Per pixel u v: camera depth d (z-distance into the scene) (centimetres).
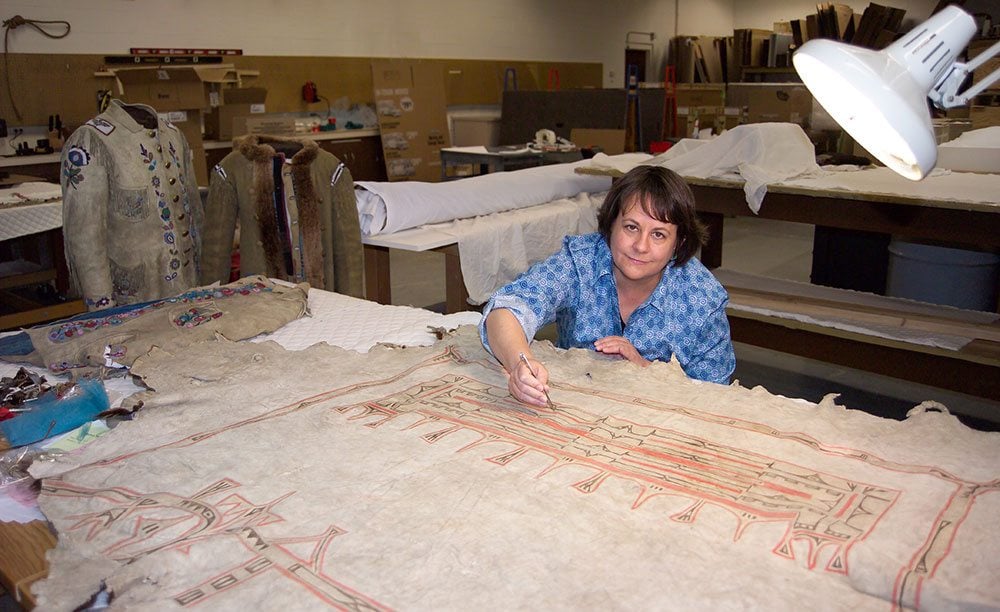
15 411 142
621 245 166
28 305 396
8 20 598
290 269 328
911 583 86
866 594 88
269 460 121
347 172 335
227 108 686
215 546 98
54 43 625
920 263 406
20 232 368
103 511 108
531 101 921
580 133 802
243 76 709
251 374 157
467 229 374
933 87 115
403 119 881
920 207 311
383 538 99
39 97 614
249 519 104
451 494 109
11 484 122
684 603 86
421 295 548
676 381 150
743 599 86
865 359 325
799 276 594
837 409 135
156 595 90
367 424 134
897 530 98
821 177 358
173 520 105
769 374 395
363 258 354
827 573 91
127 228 271
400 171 881
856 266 465
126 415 143
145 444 129
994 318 327
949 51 113
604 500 107
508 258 385
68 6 630
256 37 768
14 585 95
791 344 347
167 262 282
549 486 111
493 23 988
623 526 101
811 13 1282
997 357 287
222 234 319
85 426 143
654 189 162
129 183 268
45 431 139
